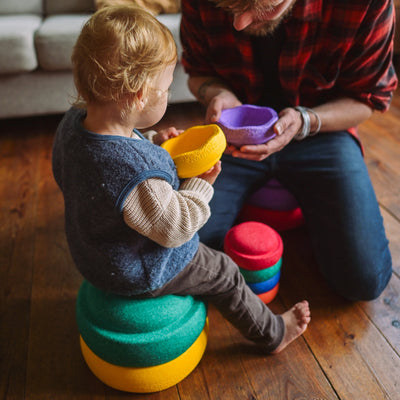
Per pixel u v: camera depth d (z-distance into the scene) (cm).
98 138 73
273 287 116
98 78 70
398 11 221
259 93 128
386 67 116
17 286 127
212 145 83
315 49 114
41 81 204
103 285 88
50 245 142
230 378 100
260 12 88
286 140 108
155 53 72
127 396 97
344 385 96
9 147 204
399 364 100
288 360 103
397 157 176
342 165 120
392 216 145
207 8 115
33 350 108
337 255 113
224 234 123
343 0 103
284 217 138
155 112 78
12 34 188
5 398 97
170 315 92
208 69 135
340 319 112
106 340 90
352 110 120
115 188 72
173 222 75
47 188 171
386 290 120
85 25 74
